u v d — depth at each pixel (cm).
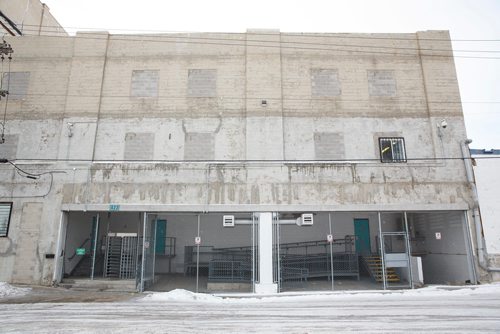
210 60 1984
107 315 1100
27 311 1161
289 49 1995
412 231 2316
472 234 1778
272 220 1766
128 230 2291
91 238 2170
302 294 1591
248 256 2256
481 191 1825
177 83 1962
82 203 1800
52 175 1841
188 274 2214
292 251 2303
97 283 1709
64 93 1962
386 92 1964
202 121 1911
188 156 1869
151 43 2012
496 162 1855
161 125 1912
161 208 1784
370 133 1908
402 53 2011
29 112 1942
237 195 1802
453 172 1848
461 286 1650
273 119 1889
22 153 1892
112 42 2020
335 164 1842
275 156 1845
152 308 1227
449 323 946
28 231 1783
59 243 1770
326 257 2077
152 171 1834
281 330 900
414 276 1797
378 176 1836
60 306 1256
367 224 2361
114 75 1978
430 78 1972
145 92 1958
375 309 1173
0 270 1747
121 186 1819
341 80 1967
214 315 1102
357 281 1959
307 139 1889
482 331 859
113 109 1936
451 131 1903
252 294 1603
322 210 1775
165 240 2328
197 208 1783
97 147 1891
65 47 2020
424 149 1892
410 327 909
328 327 926
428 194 1816
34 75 1989
